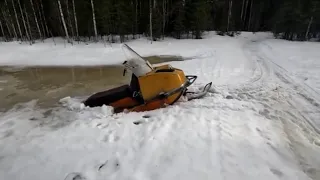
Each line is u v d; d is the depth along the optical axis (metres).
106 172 2.62
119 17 19.16
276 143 3.13
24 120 4.33
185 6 20.72
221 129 3.51
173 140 3.23
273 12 25.39
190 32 22.58
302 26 18.50
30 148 3.21
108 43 17.77
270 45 14.29
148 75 4.29
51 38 20.58
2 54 13.44
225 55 11.05
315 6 18.14
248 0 26.88
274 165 2.65
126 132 3.52
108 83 7.05
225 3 25.44
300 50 11.88
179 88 4.32
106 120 3.98
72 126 3.80
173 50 13.96
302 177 2.43
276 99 4.88
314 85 5.74
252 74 7.05
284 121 3.85
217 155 2.85
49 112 4.73
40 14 20.58
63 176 2.59
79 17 19.55
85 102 4.79
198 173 2.53
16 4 20.64
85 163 2.80
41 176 2.61
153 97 4.29
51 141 3.36
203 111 4.21
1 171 2.75
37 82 7.35
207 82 6.27
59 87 6.69
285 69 7.53
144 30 21.91
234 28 24.11
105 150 3.06
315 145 3.10
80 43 17.78
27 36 19.58
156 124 3.73
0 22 20.11
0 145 3.36
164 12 20.03
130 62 4.47
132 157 2.88
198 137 3.29
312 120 3.89
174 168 2.63
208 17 21.62
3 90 6.51
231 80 6.43
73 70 9.16
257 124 3.70
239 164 2.67
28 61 11.36
